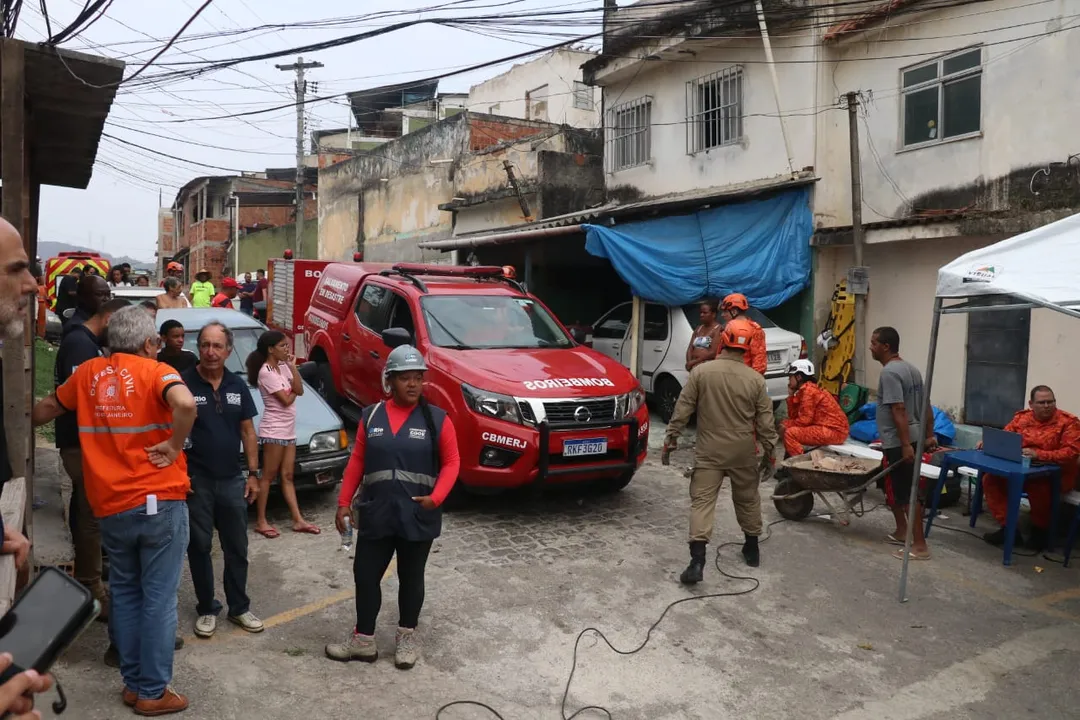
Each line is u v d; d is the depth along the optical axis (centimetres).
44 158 751
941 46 1030
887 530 700
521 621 502
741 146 1284
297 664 439
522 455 657
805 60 1159
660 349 1112
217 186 4044
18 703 157
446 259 1972
